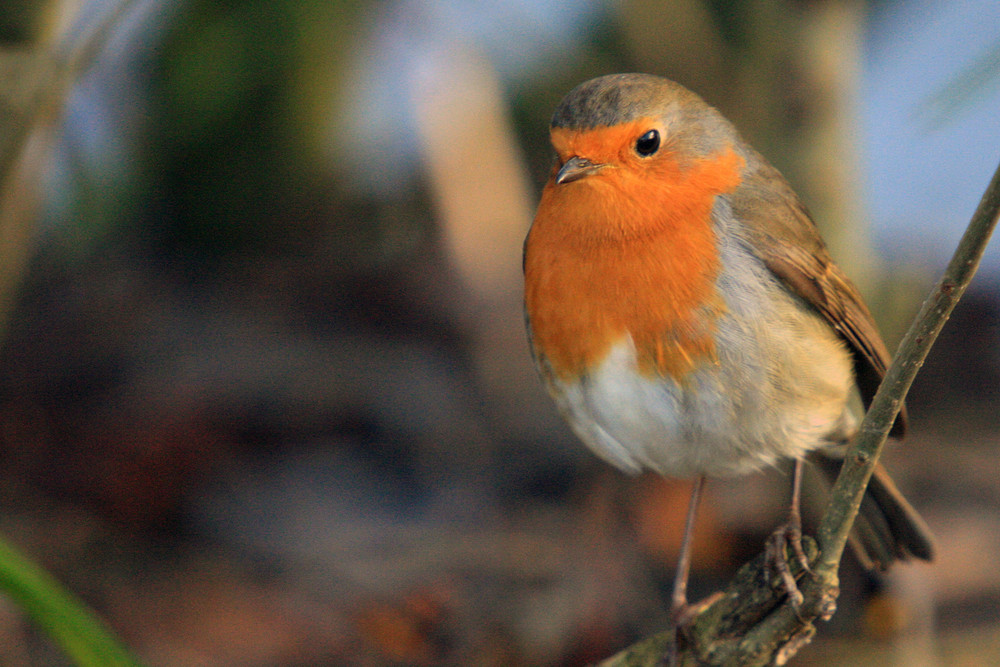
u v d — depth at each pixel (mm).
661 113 5418
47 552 8820
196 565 8828
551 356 5582
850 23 8867
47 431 10406
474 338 11828
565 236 5398
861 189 9164
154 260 13422
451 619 8203
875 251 10016
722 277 5254
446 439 10750
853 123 9000
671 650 5125
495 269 11945
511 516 9625
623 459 5859
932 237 10438
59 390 11266
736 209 5469
